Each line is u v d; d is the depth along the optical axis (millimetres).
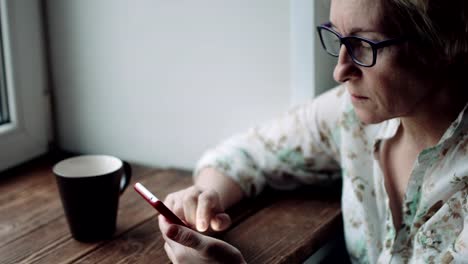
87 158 1000
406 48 777
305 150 1103
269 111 1200
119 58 1319
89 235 949
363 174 1015
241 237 960
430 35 770
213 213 914
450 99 867
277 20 1148
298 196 1135
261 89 1196
